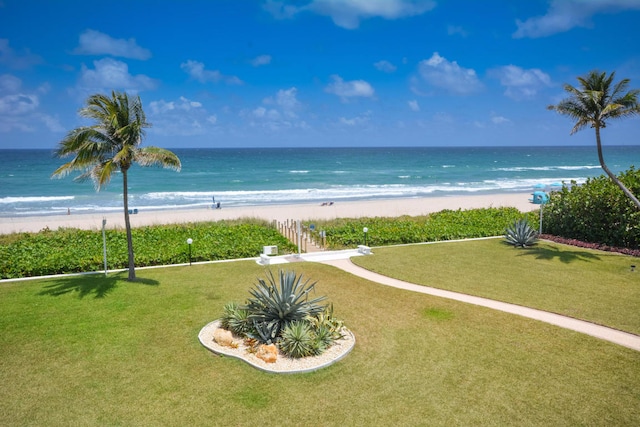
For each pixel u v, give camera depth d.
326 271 18.66
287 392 9.47
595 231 23.73
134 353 11.12
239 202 50.62
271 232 25.69
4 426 8.30
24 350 11.20
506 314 13.72
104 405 8.98
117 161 14.84
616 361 10.73
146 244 22.70
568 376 10.09
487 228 27.45
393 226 27.56
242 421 8.52
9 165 106.38
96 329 12.45
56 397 9.25
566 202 25.36
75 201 49.97
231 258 21.23
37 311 13.71
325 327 11.60
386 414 8.74
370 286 16.64
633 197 20.50
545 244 23.91
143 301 14.70
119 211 42.88
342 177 82.81
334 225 30.08
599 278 17.62
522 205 46.41
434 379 9.98
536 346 11.55
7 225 33.66
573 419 8.57
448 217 31.02
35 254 20.33
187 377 10.04
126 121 15.80
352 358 10.94
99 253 20.45
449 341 11.88
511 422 8.48
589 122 20.86
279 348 11.26
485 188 66.00
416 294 15.66
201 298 15.08
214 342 11.62
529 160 148.38
